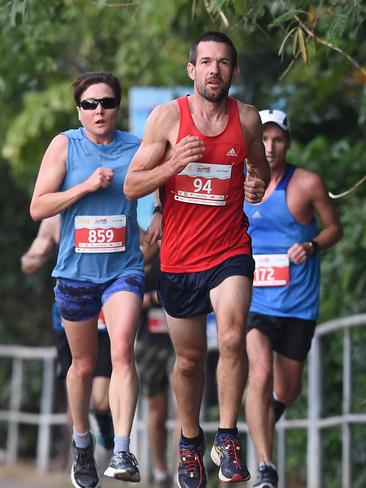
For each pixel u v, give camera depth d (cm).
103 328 2622
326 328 2775
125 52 3966
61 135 2105
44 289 5200
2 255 5191
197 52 1845
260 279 2420
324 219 2425
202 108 1852
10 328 5134
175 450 3116
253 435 2352
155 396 3164
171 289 1945
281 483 2958
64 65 4194
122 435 1975
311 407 2811
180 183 1875
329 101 3528
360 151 3362
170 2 3691
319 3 2253
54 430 4550
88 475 2219
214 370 3478
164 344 3128
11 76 3838
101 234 2080
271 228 2419
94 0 2689
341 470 3216
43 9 2650
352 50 2941
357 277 3152
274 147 2386
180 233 1909
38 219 2081
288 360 2459
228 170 1867
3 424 4891
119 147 2103
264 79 3500
